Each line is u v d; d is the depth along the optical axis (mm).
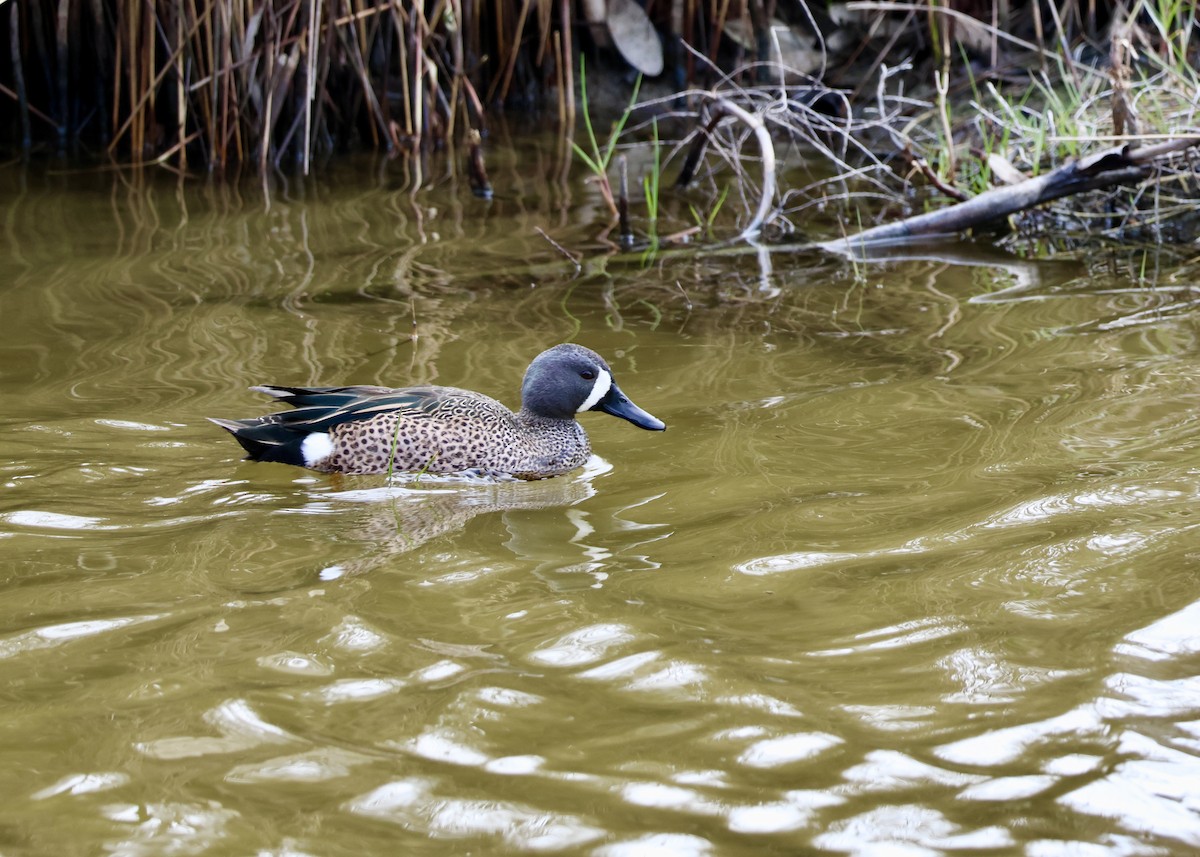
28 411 11109
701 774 6234
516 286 15242
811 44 24453
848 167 19312
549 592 8219
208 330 13383
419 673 7176
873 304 14688
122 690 6977
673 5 24766
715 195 19859
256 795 6078
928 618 7723
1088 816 5906
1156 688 6902
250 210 18391
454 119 22688
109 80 21578
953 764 6297
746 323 14008
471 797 6066
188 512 9492
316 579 8414
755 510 9438
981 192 18656
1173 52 19422
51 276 15125
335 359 12664
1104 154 16719
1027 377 12125
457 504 9891
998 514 9164
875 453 10453
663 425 10977
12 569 8445
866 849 5711
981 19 24078
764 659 7297
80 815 5914
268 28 20109
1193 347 12805
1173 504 9188
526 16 23922
